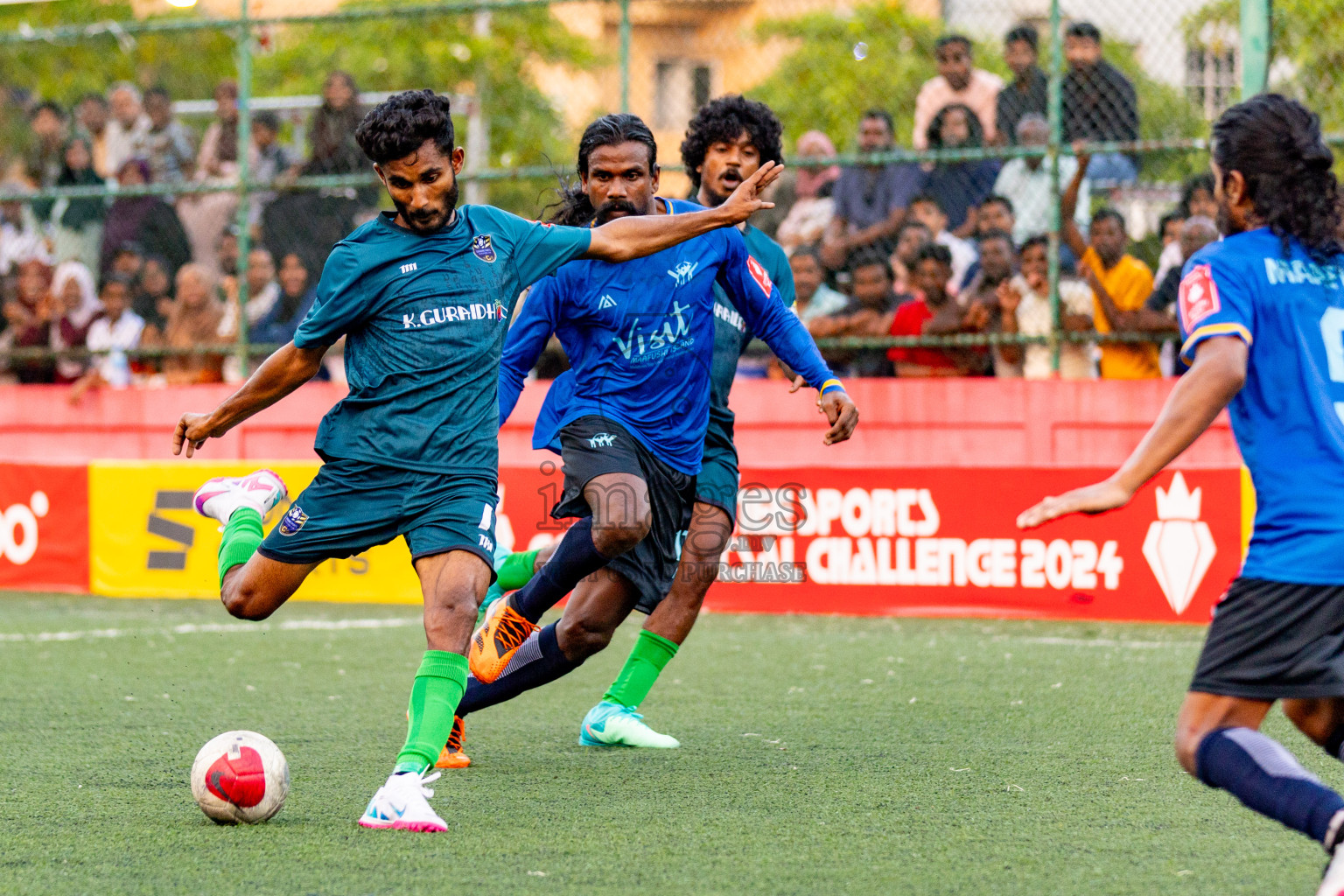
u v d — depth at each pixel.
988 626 15.77
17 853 6.96
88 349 22.02
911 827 7.39
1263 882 6.36
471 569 7.61
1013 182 18.66
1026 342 18.39
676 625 9.84
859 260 19.09
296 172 21.59
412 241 7.68
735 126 10.28
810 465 18.12
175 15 33.06
